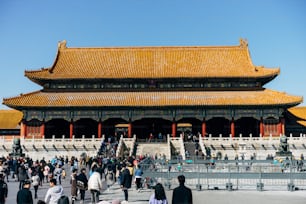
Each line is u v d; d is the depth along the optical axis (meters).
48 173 45.84
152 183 42.16
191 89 96.81
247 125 98.94
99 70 100.12
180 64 101.94
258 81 96.75
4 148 84.12
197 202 32.44
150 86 97.75
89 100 93.31
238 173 40.19
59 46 107.88
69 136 99.19
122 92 96.81
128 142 83.06
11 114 106.31
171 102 91.50
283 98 90.69
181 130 107.31
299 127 98.94
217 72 97.31
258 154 82.12
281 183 43.12
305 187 42.16
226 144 82.81
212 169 50.66
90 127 100.38
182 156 71.50
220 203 31.92
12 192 38.78
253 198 34.66
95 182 29.61
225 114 91.50
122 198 34.66
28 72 94.62
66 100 93.31
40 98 93.81
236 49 106.44
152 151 80.88
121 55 106.31
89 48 107.81
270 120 91.62
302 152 82.00
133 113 92.25
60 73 98.00
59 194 23.20
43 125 91.62
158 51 107.06
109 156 70.50
